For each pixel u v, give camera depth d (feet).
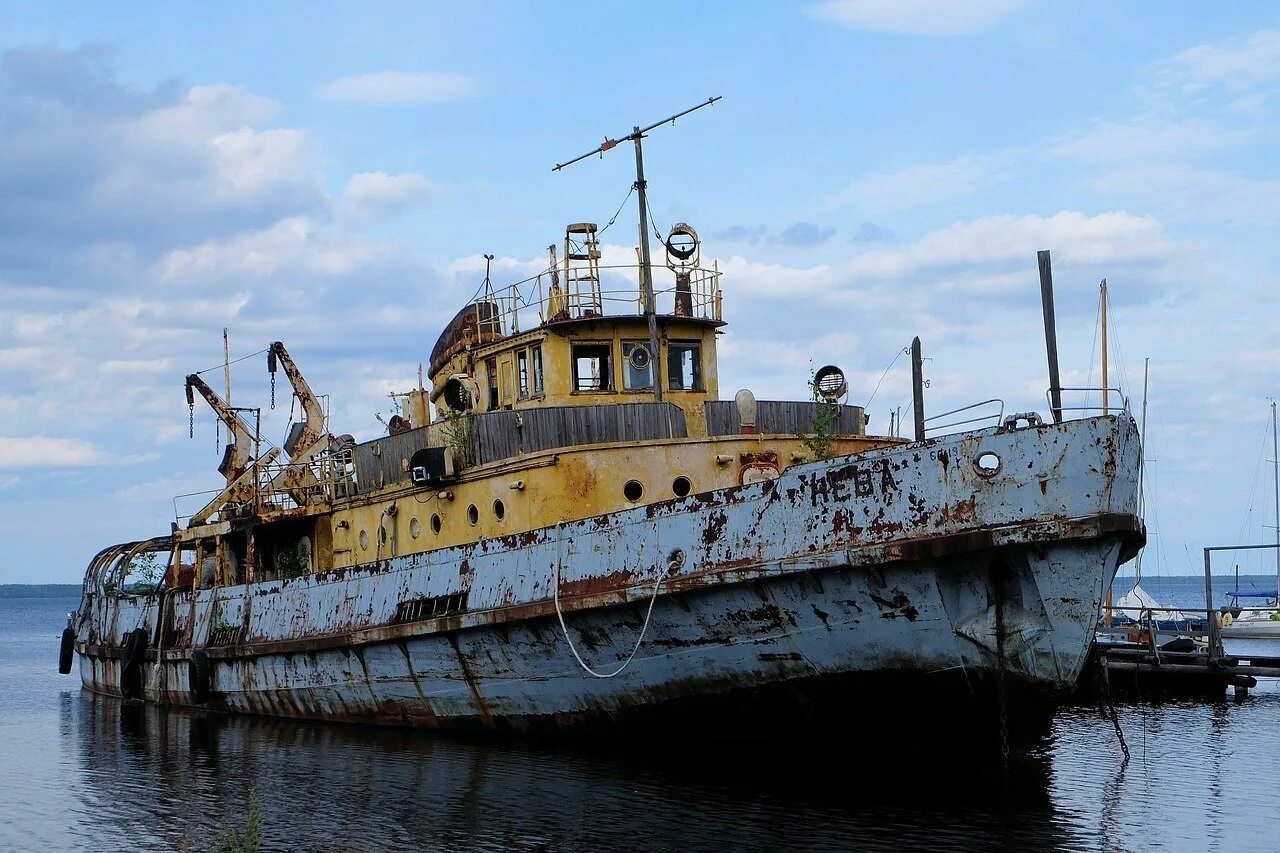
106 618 146.20
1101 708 76.79
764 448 84.94
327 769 80.33
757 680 71.05
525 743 83.92
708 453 83.51
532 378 92.58
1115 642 150.20
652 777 72.64
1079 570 62.54
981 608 64.49
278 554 120.47
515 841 60.64
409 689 90.48
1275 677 119.96
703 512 71.67
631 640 74.69
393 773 76.79
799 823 61.52
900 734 68.49
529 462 83.25
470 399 96.84
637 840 59.77
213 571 138.00
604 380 91.35
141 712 124.16
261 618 108.37
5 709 132.36
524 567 80.23
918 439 77.25
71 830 68.85
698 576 70.38
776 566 67.62
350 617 94.99
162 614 127.75
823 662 68.54
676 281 94.32
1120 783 72.02
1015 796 67.21
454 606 84.84
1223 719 104.94
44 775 86.79
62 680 184.34
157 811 72.23
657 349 86.94
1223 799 67.41
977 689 65.31
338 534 110.73
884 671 67.05
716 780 71.77
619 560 74.79
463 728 88.38
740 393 87.25
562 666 78.84
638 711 76.54
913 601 64.90
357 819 66.59
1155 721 103.65
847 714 69.10
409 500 97.66
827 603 67.26
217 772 83.25
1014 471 63.52
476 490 88.99
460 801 68.64
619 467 82.28
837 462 67.41
